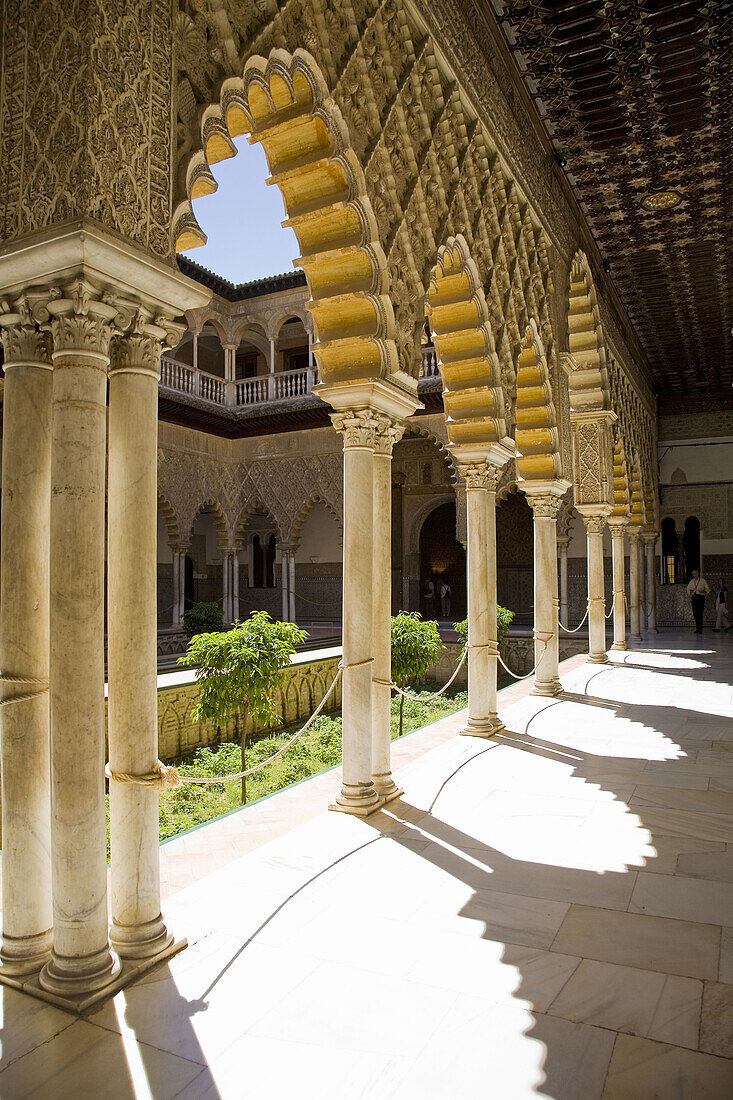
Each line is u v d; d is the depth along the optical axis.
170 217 2.65
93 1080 1.94
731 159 7.58
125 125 2.46
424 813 4.16
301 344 19.52
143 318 2.61
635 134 7.14
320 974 2.46
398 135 4.37
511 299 6.26
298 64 3.49
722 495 17.41
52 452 2.42
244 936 2.73
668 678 9.37
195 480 16.55
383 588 4.55
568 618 18.64
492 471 6.13
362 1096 1.88
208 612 14.66
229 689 6.35
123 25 2.47
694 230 9.23
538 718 6.84
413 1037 2.11
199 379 16.31
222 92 2.92
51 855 2.47
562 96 6.59
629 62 6.07
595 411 10.15
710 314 12.29
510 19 5.68
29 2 2.48
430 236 4.74
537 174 7.02
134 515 2.61
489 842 3.70
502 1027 2.16
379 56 4.14
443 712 9.80
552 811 4.18
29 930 2.50
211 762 6.97
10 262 2.41
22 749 2.50
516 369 6.31
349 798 4.22
